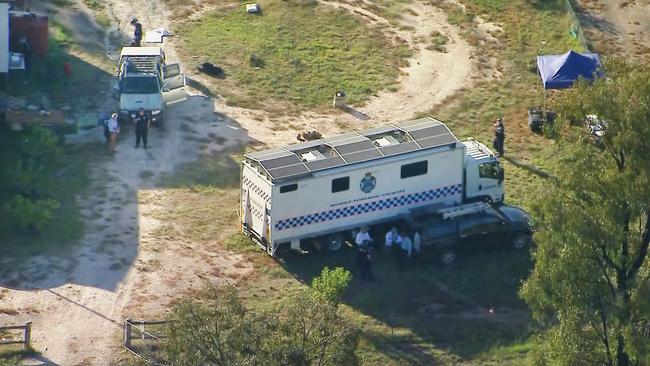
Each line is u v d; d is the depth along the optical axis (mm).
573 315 152250
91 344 171000
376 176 196875
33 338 171125
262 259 194875
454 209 198375
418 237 195375
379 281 192125
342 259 197000
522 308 187625
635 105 152500
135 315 178000
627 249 155625
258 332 130750
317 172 192000
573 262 151125
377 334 178750
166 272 189000
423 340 178625
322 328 133875
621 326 150000
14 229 196000
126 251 193250
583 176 154125
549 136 167875
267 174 190375
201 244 197375
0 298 178625
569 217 151125
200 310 132000
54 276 185000
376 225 199500
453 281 193500
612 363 154250
